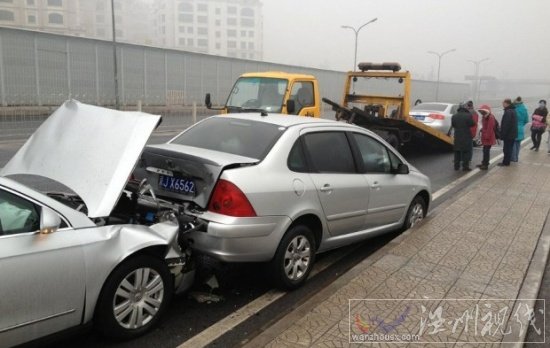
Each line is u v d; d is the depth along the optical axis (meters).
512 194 9.10
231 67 39.44
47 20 86.50
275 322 4.10
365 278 4.79
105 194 3.58
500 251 5.73
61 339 3.35
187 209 4.33
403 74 13.50
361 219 5.55
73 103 4.35
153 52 32.75
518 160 14.26
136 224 4.02
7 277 2.95
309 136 5.08
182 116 30.36
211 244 4.17
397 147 14.02
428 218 7.09
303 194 4.68
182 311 4.27
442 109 16.95
